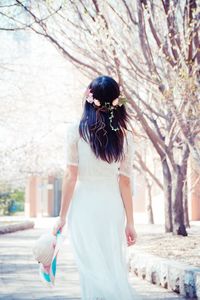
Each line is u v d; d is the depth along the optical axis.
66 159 3.86
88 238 3.75
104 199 3.81
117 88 3.93
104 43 10.90
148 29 13.30
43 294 7.09
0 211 48.81
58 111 23.78
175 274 7.25
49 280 3.69
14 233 22.41
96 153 3.79
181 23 11.60
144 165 20.17
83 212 3.79
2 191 44.34
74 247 3.79
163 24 11.60
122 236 3.85
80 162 3.84
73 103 22.83
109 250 3.75
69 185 3.83
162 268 7.77
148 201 25.61
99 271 3.69
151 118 15.79
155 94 11.76
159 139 14.48
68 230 3.86
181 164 14.84
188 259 9.25
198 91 10.12
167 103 10.93
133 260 9.33
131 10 11.72
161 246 11.73
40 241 3.71
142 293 7.18
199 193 27.22
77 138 3.84
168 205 16.20
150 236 14.85
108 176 3.86
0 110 24.00
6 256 12.60
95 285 3.66
